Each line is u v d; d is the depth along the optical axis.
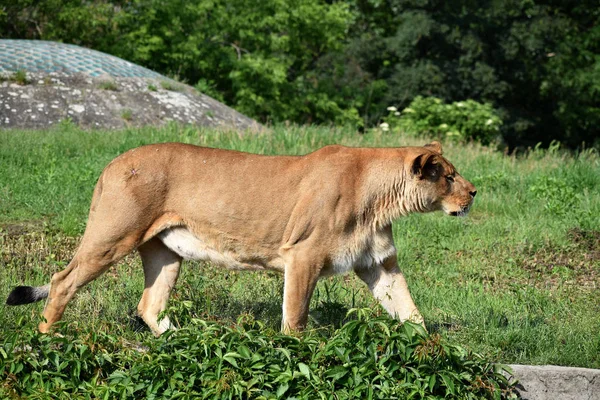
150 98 24.94
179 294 9.59
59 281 8.74
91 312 9.62
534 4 38.62
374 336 7.67
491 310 10.45
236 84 33.59
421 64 36.44
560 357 9.05
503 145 35.59
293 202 8.73
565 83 37.47
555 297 11.33
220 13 34.72
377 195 8.87
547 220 15.59
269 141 20.02
